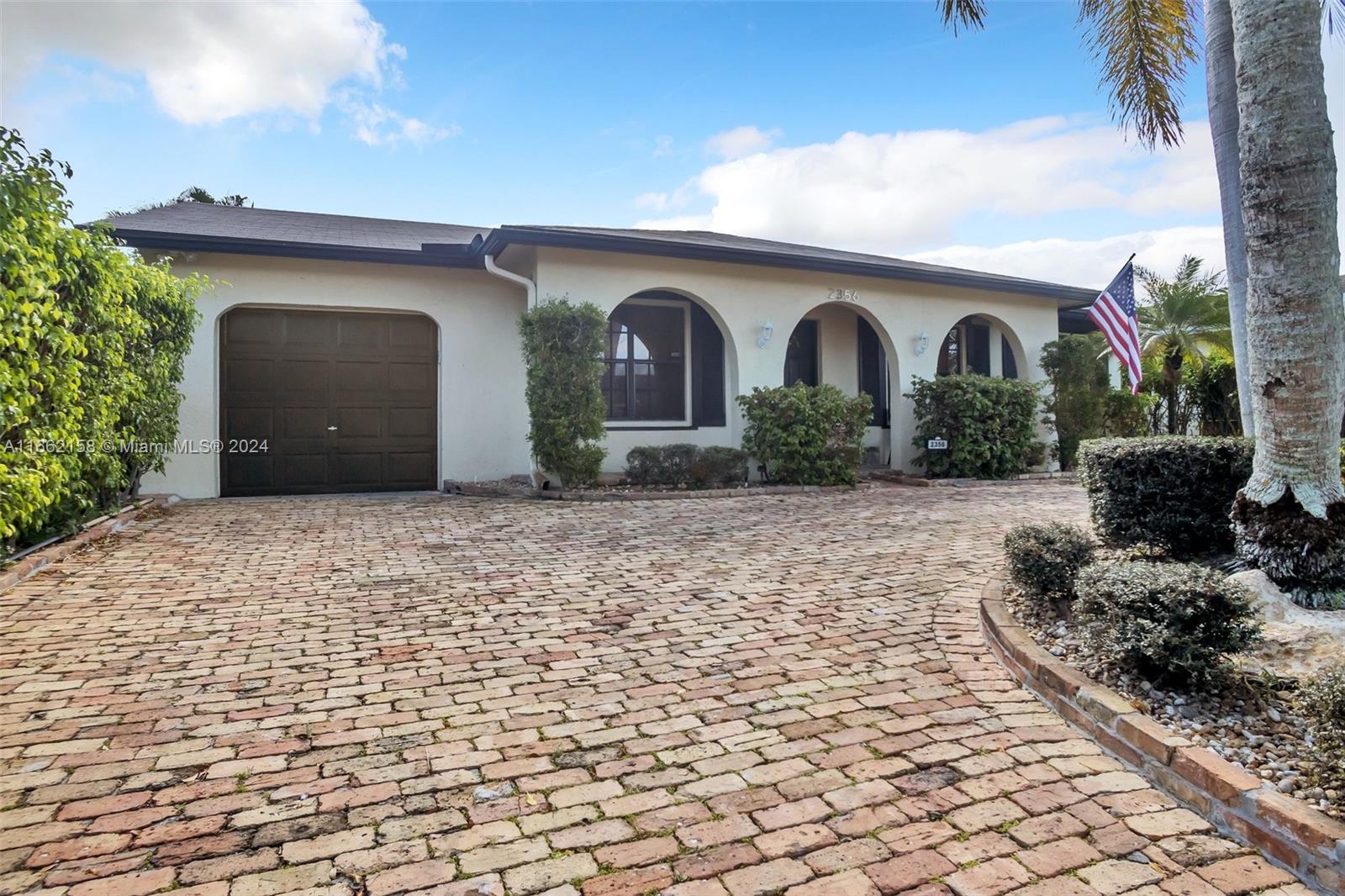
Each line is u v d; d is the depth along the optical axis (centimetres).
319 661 379
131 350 706
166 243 881
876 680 360
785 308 1184
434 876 207
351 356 1038
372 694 338
